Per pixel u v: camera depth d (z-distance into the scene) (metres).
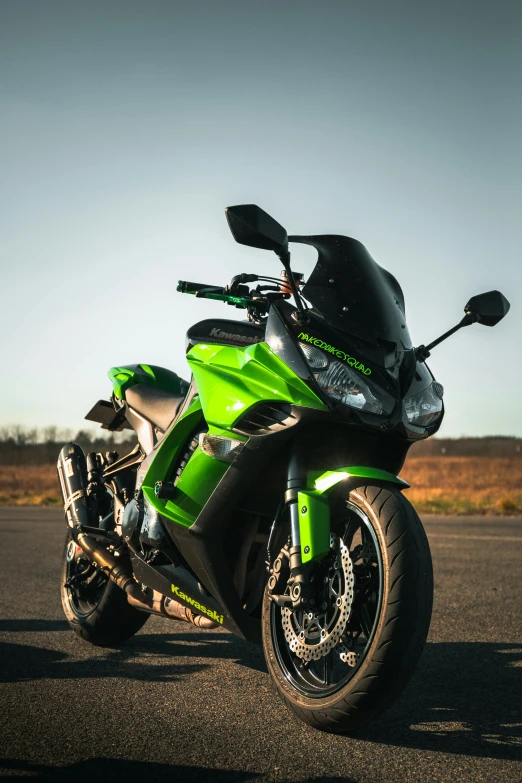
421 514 15.77
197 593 3.33
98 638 4.19
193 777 2.38
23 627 4.65
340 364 2.88
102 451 4.57
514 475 50.34
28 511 18.03
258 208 2.87
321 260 3.20
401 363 3.02
